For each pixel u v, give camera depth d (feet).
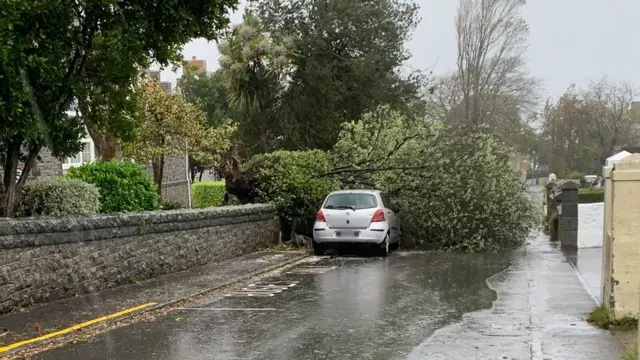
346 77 90.63
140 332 24.97
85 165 40.91
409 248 58.18
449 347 22.09
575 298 30.96
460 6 132.87
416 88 95.76
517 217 56.65
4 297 26.89
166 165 101.19
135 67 36.11
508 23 132.05
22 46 28.07
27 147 34.91
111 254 34.42
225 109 130.41
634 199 23.90
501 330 24.49
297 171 58.54
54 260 30.09
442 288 35.04
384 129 60.13
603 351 20.81
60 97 31.68
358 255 52.13
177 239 41.14
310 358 20.97
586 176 170.30
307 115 89.30
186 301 31.68
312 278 39.52
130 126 37.27
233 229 49.49
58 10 29.96
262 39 83.76
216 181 109.81
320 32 89.15
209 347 22.52
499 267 43.68
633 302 24.09
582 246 57.16
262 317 27.71
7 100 27.68
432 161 56.18
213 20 35.91
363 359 20.77
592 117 186.50
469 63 132.46
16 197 33.19
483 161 55.47
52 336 23.68
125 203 40.93
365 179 59.16
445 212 55.77
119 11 32.48
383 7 93.09
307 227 60.18
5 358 20.99
